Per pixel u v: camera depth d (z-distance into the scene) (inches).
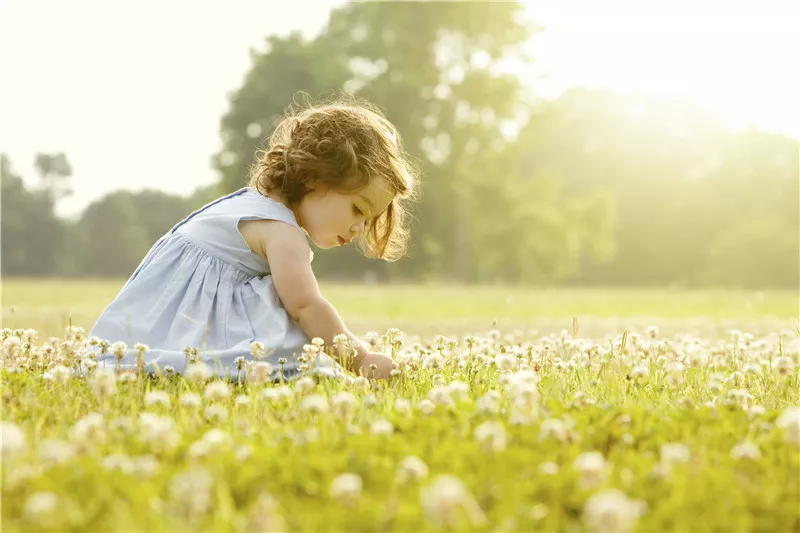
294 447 73.4
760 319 416.2
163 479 64.1
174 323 129.3
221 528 55.0
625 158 2372.0
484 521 57.2
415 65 1593.3
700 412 95.0
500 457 69.8
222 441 72.9
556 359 150.8
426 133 1572.3
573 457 74.0
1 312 396.8
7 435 70.5
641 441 82.7
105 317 131.2
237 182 1595.7
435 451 71.8
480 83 1556.3
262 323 128.4
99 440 75.6
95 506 58.1
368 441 74.8
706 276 2277.3
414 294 837.8
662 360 146.2
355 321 390.6
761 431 87.2
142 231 2760.8
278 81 1609.3
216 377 117.8
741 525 57.9
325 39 1692.9
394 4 1592.0
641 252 2426.2
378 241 162.7
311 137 136.5
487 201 1584.6
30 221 2500.0
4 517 59.4
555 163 2281.0
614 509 53.4
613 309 532.1
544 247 1624.0
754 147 2504.9
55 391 106.2
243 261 133.6
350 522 56.9
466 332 318.7
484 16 1565.0
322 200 136.1
